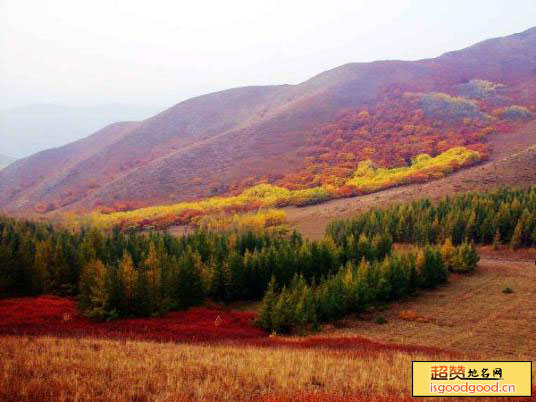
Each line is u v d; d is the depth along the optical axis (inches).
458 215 3100.4
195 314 1676.9
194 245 2472.9
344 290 1775.3
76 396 505.7
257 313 1642.5
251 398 576.1
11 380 545.6
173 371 673.6
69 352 765.9
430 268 2146.9
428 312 1815.9
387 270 2007.9
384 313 1836.9
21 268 1862.7
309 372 735.1
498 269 2471.7
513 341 1395.2
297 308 1565.0
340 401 576.7
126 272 1568.7
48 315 1477.6
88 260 1999.3
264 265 2134.6
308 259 2234.3
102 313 1473.9
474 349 1315.2
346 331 1587.1
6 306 1565.0
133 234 2760.8
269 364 772.6
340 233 3277.6
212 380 647.1
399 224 3257.9
